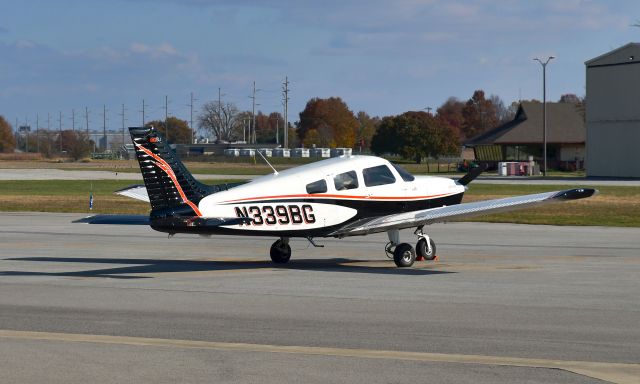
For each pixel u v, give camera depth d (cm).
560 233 4959
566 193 3070
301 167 3359
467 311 2353
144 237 4675
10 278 3047
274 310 2377
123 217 3328
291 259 3672
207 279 3023
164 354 1841
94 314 2316
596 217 6134
